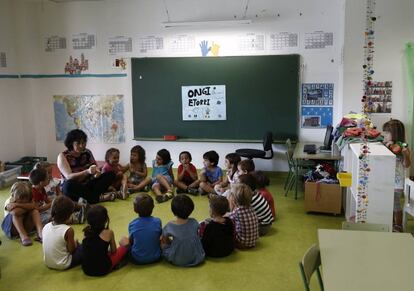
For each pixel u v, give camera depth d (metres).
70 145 4.63
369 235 2.32
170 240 3.20
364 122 4.30
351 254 2.06
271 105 6.03
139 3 6.23
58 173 6.07
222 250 3.29
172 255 3.14
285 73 5.91
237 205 3.51
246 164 4.32
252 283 2.92
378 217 3.25
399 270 1.89
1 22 6.24
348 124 4.63
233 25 5.98
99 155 6.82
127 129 6.64
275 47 5.92
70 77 6.69
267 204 3.81
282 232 3.88
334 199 4.28
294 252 3.43
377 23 5.09
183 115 6.33
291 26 5.83
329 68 5.80
